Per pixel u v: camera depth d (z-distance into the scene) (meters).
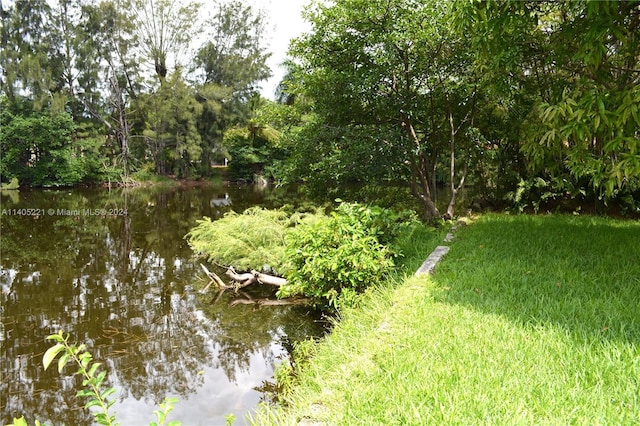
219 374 4.02
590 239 5.44
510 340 2.61
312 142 7.70
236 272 7.09
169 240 10.26
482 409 1.91
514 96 5.70
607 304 3.09
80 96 28.11
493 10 3.65
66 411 3.46
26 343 4.63
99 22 27.02
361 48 7.30
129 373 4.05
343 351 3.01
